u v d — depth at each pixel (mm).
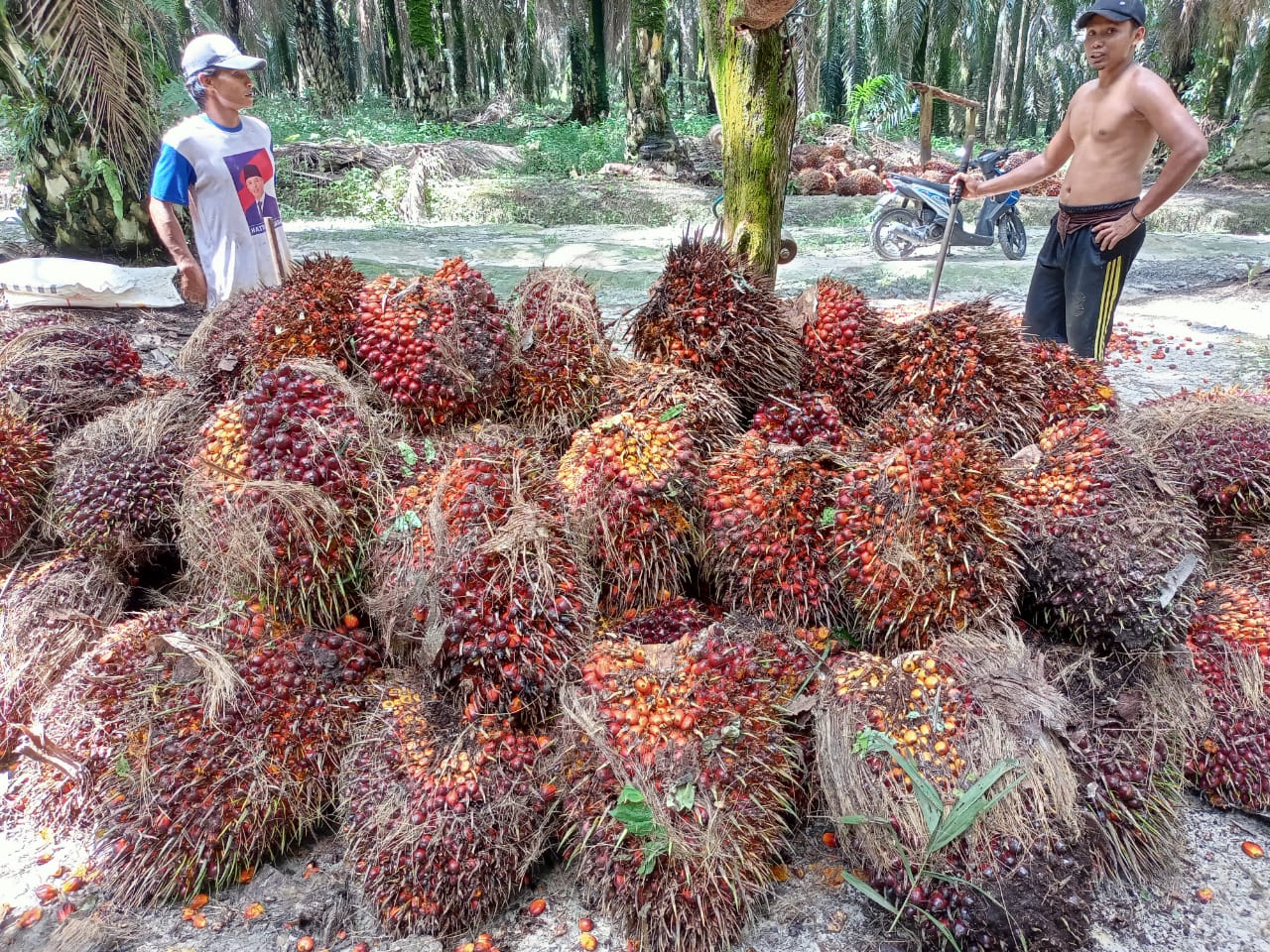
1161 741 1911
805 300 2521
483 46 33438
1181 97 20312
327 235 10117
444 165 13820
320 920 1760
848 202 13625
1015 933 1578
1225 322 6234
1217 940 1695
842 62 27094
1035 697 1760
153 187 3715
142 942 1717
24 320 3000
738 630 1947
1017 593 2121
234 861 1820
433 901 1698
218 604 2041
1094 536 1998
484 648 1790
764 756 1771
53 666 2145
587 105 22031
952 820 1616
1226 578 2453
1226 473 2537
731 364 2314
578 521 2000
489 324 2250
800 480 2014
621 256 8688
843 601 2029
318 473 1944
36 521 2439
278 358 2285
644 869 1606
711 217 11664
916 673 1824
